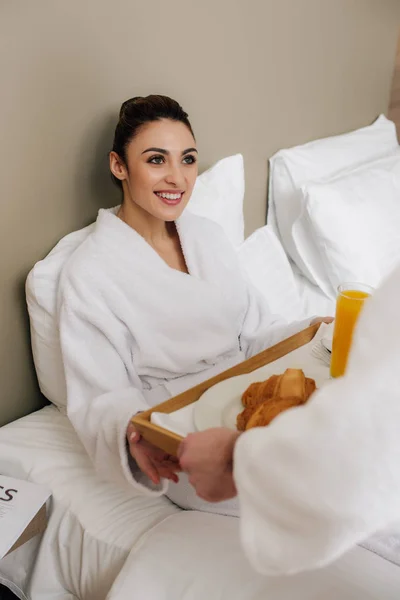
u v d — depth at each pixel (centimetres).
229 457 65
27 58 109
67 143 122
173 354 120
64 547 108
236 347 134
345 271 176
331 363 98
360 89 239
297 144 206
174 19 139
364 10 223
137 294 115
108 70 126
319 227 175
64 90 118
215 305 125
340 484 50
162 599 89
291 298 171
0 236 114
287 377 82
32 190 118
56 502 108
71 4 114
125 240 117
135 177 118
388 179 197
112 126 131
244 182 178
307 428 53
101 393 108
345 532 52
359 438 50
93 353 111
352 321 92
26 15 106
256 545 57
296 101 198
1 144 109
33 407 133
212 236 135
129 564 93
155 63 138
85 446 104
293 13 182
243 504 58
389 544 89
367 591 81
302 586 83
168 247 131
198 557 91
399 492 51
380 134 232
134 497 110
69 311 109
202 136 160
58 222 125
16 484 109
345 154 208
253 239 170
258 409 77
